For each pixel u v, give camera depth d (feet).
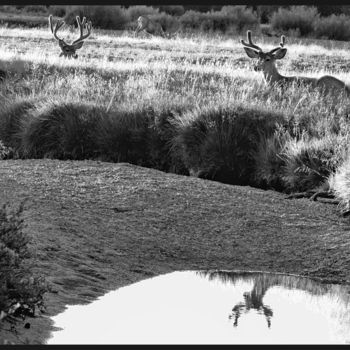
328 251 40.40
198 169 55.01
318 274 38.58
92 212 42.04
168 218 42.60
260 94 68.39
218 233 41.70
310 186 50.08
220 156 54.34
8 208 39.86
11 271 29.07
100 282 34.55
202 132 55.83
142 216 42.47
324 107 60.49
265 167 52.54
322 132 54.90
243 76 83.92
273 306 33.60
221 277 37.42
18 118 63.52
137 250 38.88
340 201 46.11
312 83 73.97
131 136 58.34
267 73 76.07
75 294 32.73
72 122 59.67
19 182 45.57
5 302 27.55
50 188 44.88
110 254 37.73
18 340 27.40
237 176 54.03
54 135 60.29
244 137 54.95
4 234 30.60
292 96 66.39
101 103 62.75
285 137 54.34
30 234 36.94
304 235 41.96
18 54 96.02
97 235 39.42
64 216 40.78
